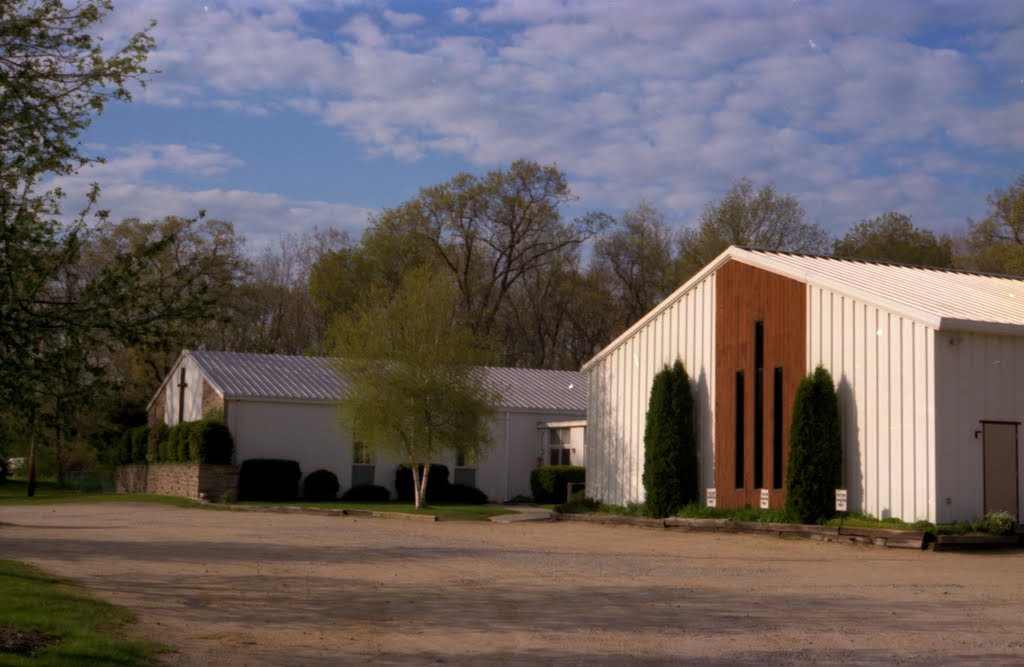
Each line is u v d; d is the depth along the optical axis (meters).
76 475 53.41
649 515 28.53
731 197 60.47
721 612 12.47
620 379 32.12
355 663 9.58
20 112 10.91
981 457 22.02
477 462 38.81
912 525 21.44
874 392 23.09
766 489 25.73
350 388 35.19
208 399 42.03
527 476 44.06
